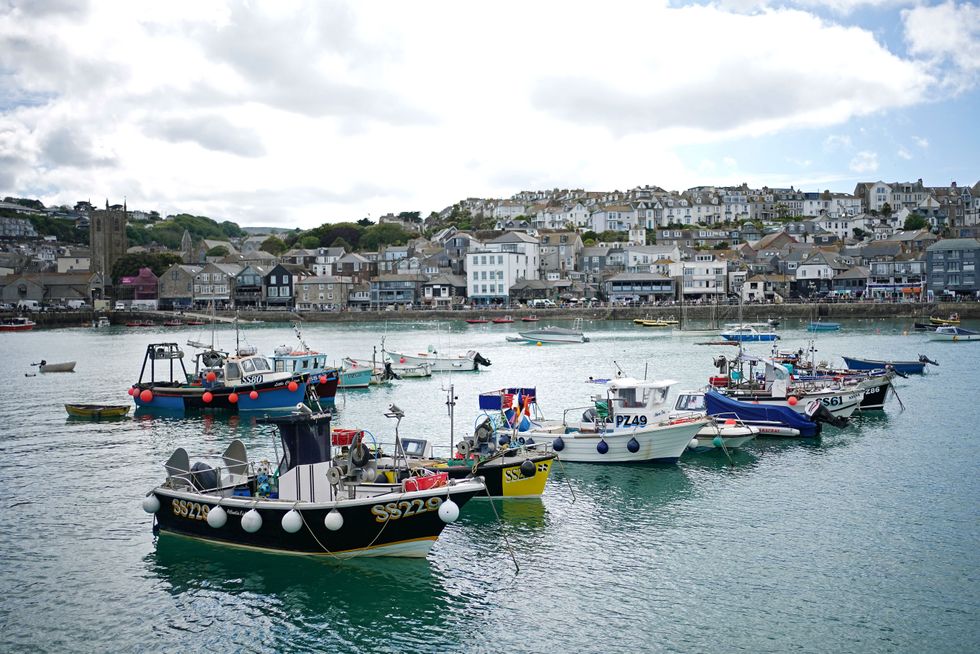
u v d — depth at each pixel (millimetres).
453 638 22234
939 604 23828
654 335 119875
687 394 42156
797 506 32625
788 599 24172
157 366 85125
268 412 54625
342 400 59750
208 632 22625
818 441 44062
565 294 176000
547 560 27094
